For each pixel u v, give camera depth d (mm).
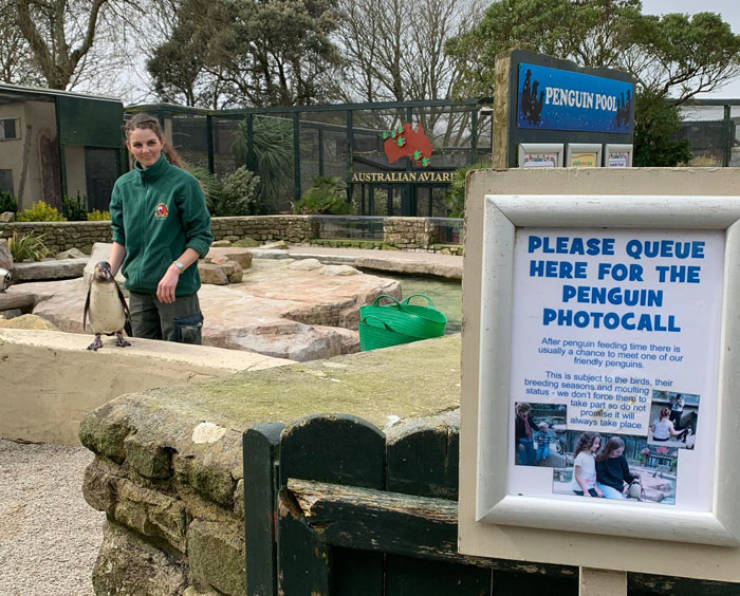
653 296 1048
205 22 29000
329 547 1472
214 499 1948
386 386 2691
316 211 21594
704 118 24875
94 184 19391
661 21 21797
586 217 1035
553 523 1100
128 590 2271
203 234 4031
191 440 2066
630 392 1069
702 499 1058
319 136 24188
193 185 3975
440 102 20516
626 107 8914
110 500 2314
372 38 31438
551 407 1096
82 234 16359
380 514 1404
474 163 19922
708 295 1029
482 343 1092
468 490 1155
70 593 2639
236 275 9492
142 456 2139
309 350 5594
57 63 23906
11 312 7500
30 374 4062
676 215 1006
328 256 16125
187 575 2129
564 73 7637
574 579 1324
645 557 1094
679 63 21594
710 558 1071
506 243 1068
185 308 4086
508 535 1146
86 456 3934
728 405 1020
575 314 1075
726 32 21141
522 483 1120
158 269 3990
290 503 1489
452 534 1362
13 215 16781
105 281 3750
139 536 2287
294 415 2223
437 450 1392
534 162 7348
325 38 32750
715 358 1033
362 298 8234
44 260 13453
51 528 3125
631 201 1019
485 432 1104
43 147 18125
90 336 4230
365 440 1445
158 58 32594
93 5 23000
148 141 3834
